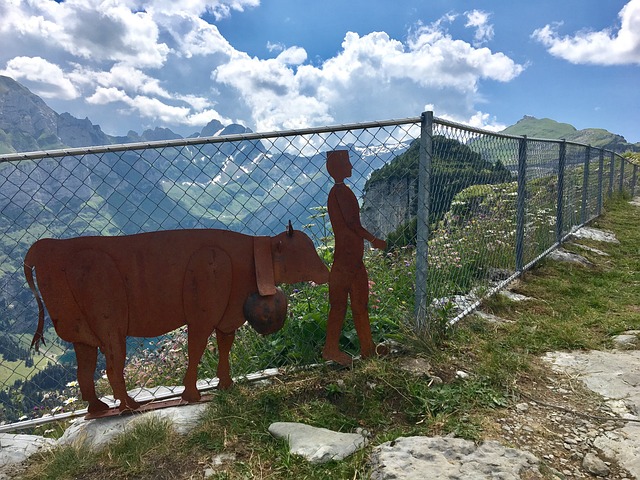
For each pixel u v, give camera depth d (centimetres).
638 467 210
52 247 244
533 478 198
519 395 282
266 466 216
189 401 271
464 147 414
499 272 534
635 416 259
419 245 343
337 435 236
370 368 293
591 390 292
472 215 464
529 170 582
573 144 801
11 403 277
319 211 347
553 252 695
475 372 305
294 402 274
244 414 255
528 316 431
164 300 259
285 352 336
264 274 265
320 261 279
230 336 279
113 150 263
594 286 550
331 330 305
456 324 381
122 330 255
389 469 199
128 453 225
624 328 402
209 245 263
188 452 227
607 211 1214
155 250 256
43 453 242
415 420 255
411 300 386
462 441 223
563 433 242
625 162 1692
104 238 251
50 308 245
